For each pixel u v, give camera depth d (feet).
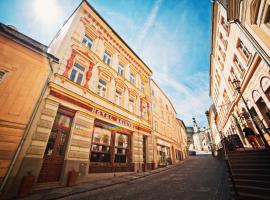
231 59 41.81
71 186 23.73
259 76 28.63
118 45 51.42
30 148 20.99
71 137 27.37
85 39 39.14
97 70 38.93
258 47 23.58
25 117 21.57
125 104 46.75
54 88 26.48
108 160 34.83
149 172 42.11
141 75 63.57
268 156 21.48
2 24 21.90
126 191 21.76
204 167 44.62
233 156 26.43
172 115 99.40
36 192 19.83
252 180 17.48
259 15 21.90
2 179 17.57
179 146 97.35
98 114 34.37
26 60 24.12
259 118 32.42
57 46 34.65
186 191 19.88
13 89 21.47
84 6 40.09
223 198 15.66
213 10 44.78
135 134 46.52
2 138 18.89
